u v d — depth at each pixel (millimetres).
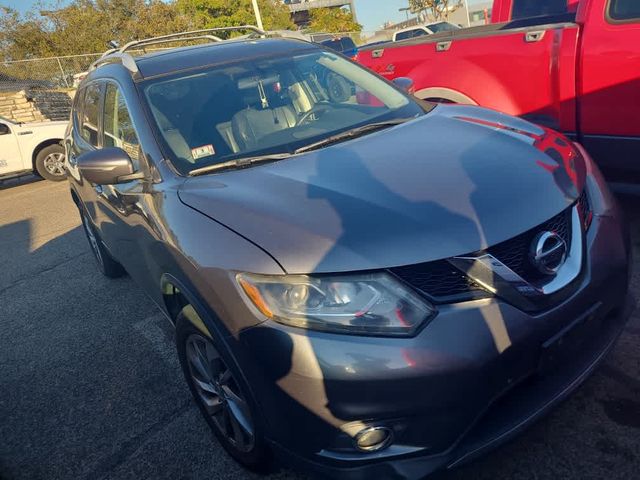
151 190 2809
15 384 3717
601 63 4066
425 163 2467
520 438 2520
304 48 3885
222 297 2125
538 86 4539
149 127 3039
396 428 1952
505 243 2078
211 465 2686
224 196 2432
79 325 4383
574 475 2305
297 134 3096
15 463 2939
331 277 1961
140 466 2762
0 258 6473
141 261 3074
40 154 11031
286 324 1971
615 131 4133
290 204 2262
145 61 3637
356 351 1896
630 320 3168
